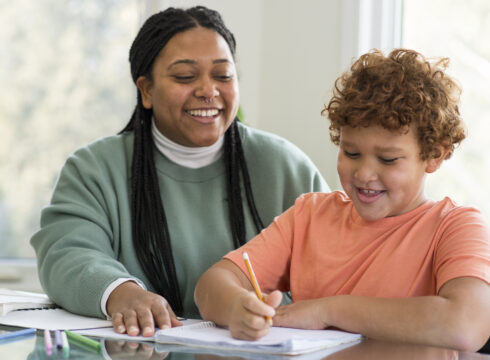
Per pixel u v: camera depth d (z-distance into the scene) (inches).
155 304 40.9
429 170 40.8
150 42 54.0
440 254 38.7
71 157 55.5
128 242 52.7
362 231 42.4
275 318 37.3
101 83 88.3
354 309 36.0
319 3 78.8
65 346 31.7
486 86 72.1
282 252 45.1
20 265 87.2
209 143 54.1
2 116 88.4
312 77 79.1
